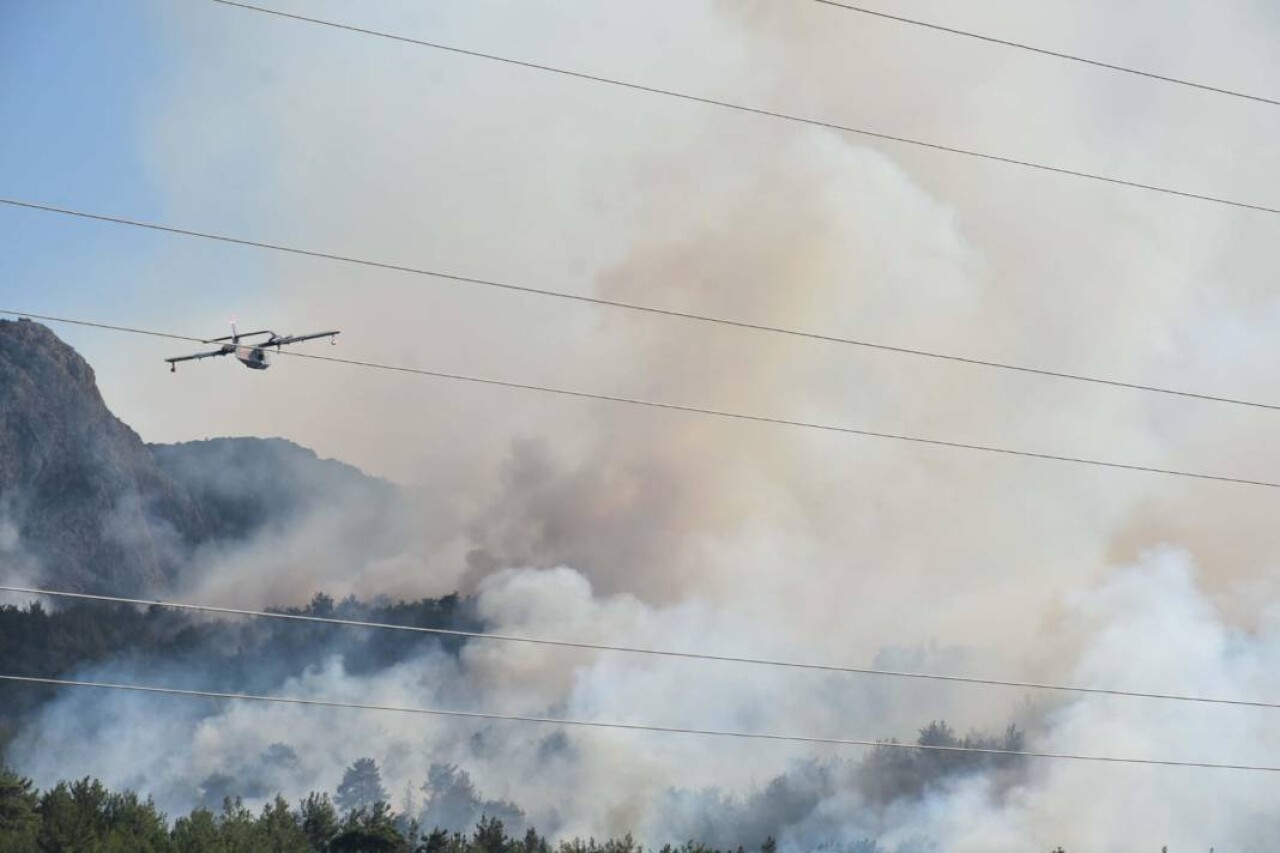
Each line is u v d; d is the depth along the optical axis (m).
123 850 109.94
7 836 107.69
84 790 117.19
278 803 124.31
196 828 116.19
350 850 123.81
